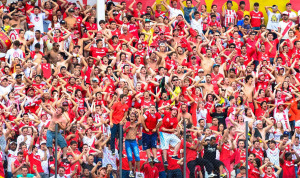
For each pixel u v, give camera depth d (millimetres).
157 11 116438
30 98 87375
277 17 120375
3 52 97875
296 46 110438
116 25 108125
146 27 107750
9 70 92438
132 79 96375
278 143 84312
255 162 79062
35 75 92750
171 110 80250
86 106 89750
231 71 100812
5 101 86625
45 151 76188
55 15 108250
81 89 91625
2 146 77375
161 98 91688
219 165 76938
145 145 77125
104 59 98375
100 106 87938
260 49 109625
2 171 75750
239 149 79875
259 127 88938
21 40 99625
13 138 81000
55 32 101562
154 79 94188
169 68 100375
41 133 79688
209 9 121625
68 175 75375
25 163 74938
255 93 99188
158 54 100438
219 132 80125
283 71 104250
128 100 90500
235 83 98750
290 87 101125
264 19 122500
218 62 102250
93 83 92875
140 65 97750
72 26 106500
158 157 78250
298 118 96375
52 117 77938
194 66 102000
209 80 96750
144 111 77875
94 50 101125
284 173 82688
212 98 93375
